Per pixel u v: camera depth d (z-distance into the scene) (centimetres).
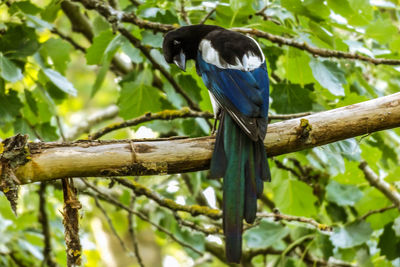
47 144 614
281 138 678
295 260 1105
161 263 1792
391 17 1267
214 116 877
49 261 1177
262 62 802
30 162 602
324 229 954
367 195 1120
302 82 996
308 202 1102
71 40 1210
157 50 979
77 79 2155
